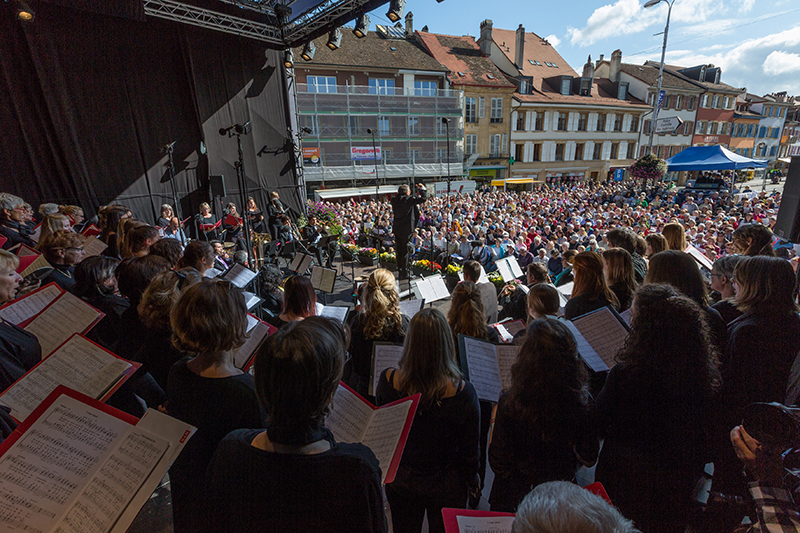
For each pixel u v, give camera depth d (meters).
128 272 2.37
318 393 0.98
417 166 28.33
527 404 1.55
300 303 2.46
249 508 0.97
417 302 3.49
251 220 9.69
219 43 10.04
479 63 32.38
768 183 38.94
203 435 1.40
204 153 10.11
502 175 33.47
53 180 8.27
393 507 1.85
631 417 1.52
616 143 37.12
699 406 1.45
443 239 11.26
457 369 1.70
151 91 9.24
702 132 40.84
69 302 2.30
